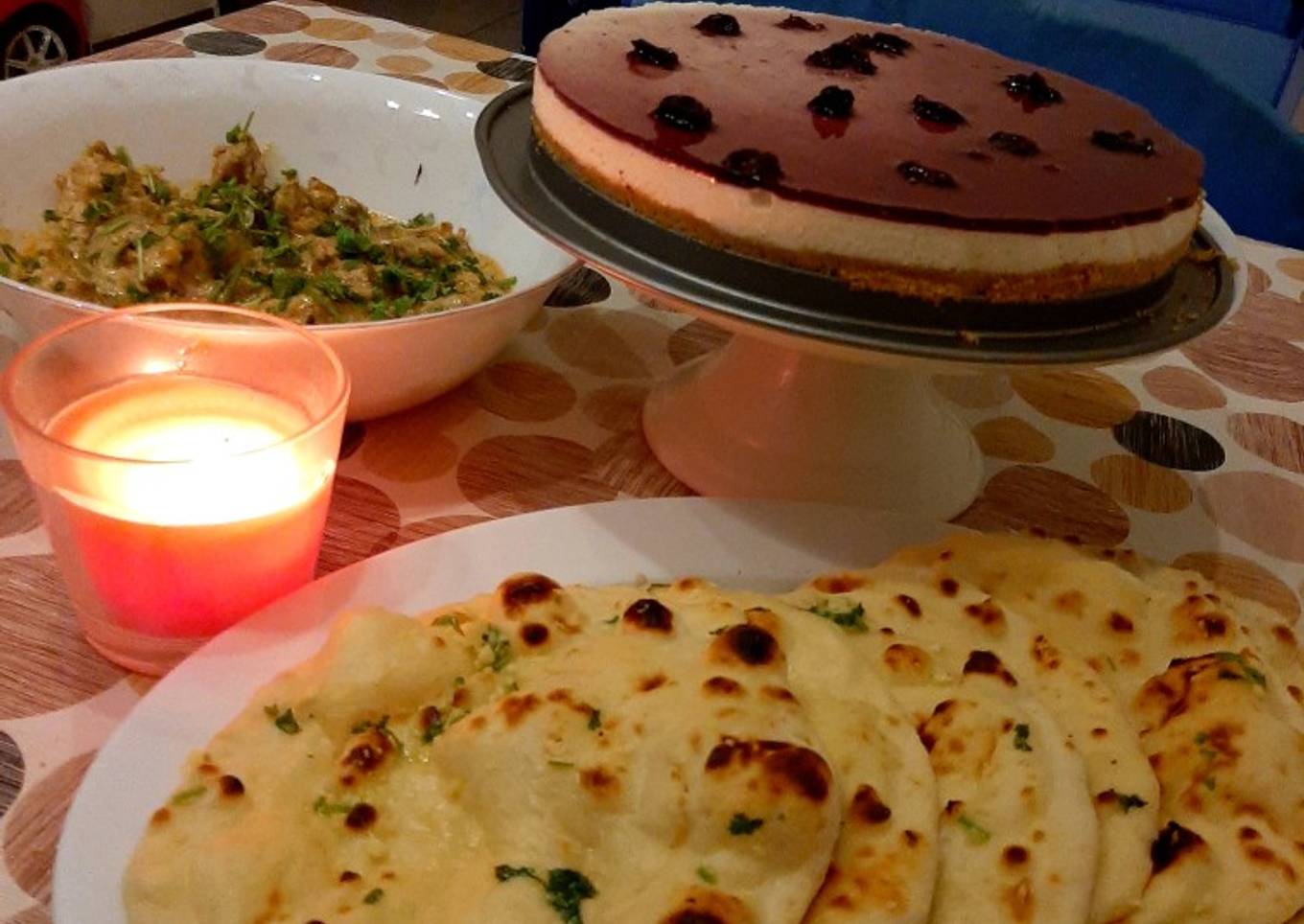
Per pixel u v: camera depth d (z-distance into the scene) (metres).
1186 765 0.61
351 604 0.64
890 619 0.65
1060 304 0.64
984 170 0.66
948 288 0.63
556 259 0.79
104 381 0.65
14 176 0.79
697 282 0.64
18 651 0.64
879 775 0.59
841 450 0.74
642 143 0.65
